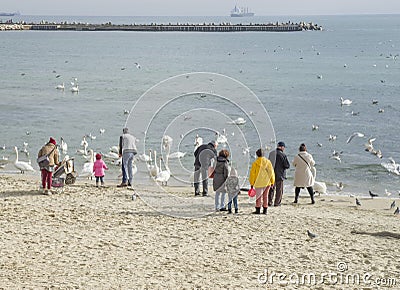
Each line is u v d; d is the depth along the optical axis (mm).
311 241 12828
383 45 134750
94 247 11906
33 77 68688
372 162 27172
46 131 34875
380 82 64812
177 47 124875
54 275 10062
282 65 87000
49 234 12750
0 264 10562
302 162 17516
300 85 62094
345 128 37156
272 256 11680
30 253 11344
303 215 15539
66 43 138125
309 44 136750
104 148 30766
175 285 9789
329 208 17297
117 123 37688
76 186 18500
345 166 26328
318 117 41438
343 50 118875
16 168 23641
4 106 44719
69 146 30922
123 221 14070
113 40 149125
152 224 13875
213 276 10359
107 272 10352
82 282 9727
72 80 65688
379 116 41906
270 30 196000
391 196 21047
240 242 12602
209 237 12930
